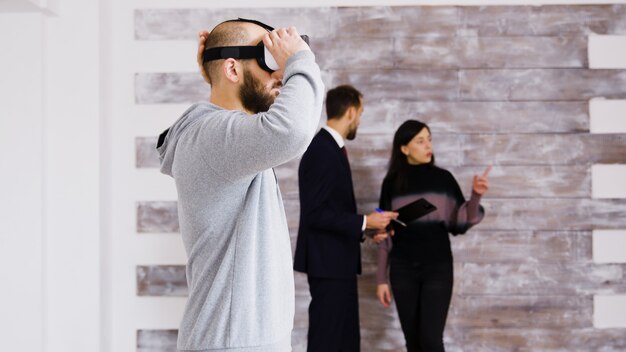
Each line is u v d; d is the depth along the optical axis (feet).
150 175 10.10
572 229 9.89
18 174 9.35
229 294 3.67
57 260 9.70
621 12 9.96
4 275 9.30
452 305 9.85
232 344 3.63
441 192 9.44
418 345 9.31
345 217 8.69
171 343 9.98
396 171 9.56
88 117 9.78
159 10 10.12
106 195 9.96
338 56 10.00
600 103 9.94
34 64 9.41
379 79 9.98
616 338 9.82
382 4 10.04
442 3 10.03
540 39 9.97
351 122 9.26
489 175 9.91
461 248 9.88
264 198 3.85
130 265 10.07
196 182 3.70
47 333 9.64
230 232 3.76
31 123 9.38
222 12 10.11
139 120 10.12
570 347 9.84
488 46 9.98
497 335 9.83
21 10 9.36
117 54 10.14
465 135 9.94
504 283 9.86
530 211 9.91
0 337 9.27
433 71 9.98
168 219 10.07
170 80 10.11
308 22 10.03
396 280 9.28
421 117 9.95
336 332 8.76
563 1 9.99
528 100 9.96
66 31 9.82
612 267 9.84
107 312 9.93
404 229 9.29
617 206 9.87
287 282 3.95
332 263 8.77
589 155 9.91
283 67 3.84
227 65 4.00
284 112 3.41
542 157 9.91
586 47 9.97
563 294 9.85
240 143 3.46
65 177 9.76
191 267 3.89
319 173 8.73
